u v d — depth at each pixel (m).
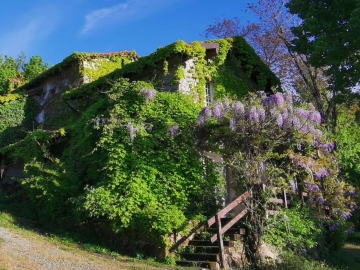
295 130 12.61
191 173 13.24
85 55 22.05
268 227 11.98
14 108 24.92
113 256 11.55
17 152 18.05
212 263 10.78
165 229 11.32
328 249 15.25
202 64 16.95
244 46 18.39
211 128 13.06
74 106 20.80
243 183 12.45
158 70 16.86
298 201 14.71
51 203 14.73
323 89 26.33
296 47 18.30
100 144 13.48
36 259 9.69
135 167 12.98
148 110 13.84
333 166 16.22
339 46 15.71
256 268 11.23
